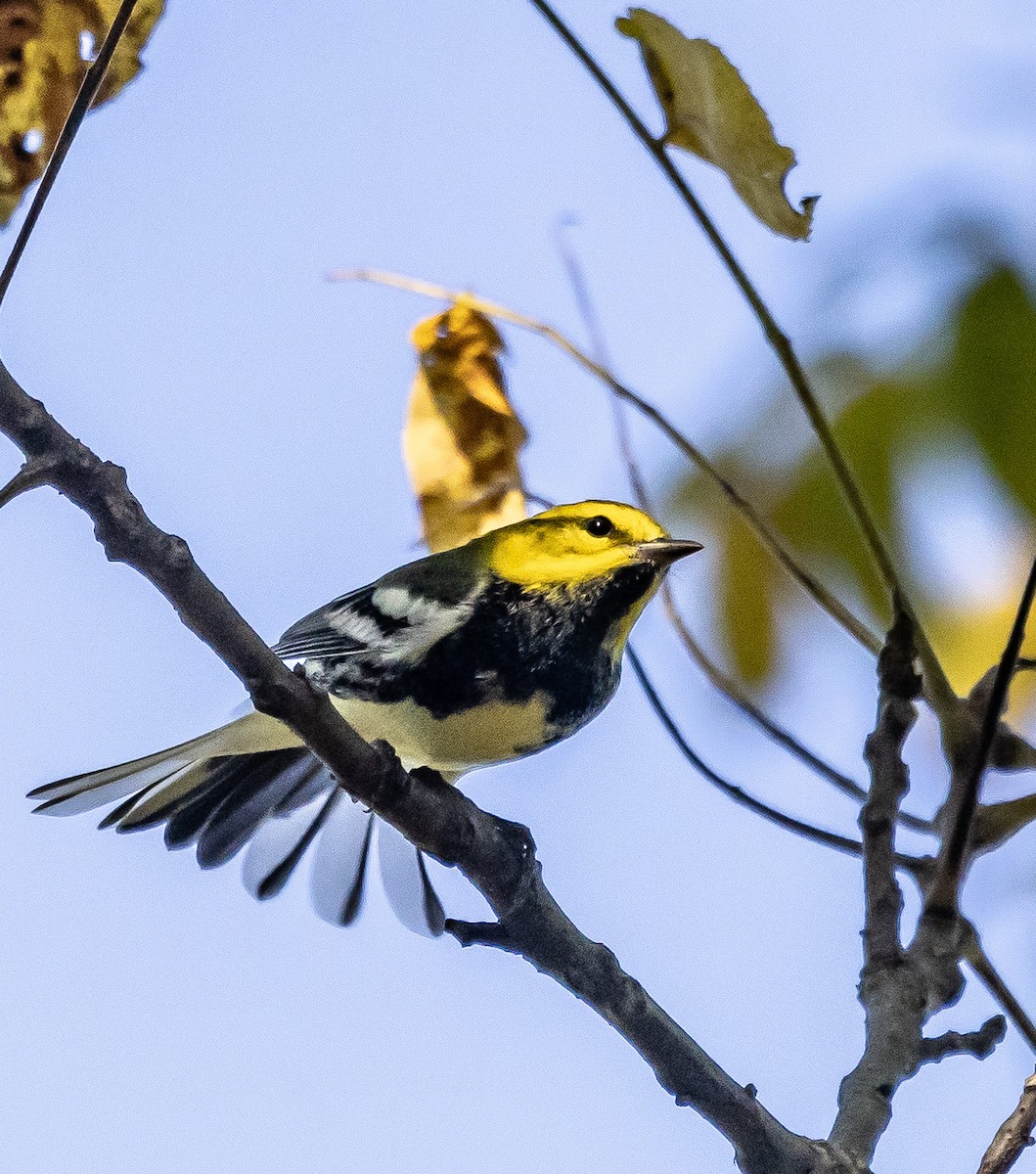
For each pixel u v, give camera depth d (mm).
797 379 6133
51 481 5371
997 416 5906
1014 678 7609
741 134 6023
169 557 5625
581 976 6586
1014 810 7270
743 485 7043
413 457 8750
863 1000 6902
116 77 6285
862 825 6988
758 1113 6449
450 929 6734
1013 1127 6410
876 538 6520
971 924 7172
